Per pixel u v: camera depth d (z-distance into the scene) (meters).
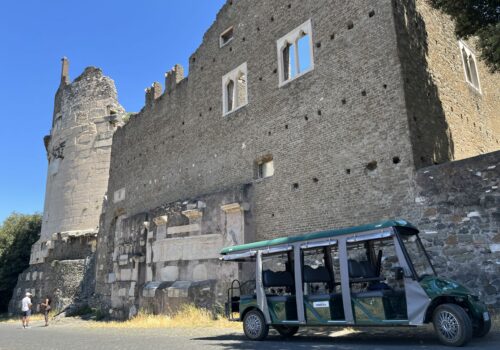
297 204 17.42
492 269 11.82
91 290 32.62
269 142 19.33
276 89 19.52
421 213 13.50
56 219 39.31
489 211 12.12
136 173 29.66
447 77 17.42
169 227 22.38
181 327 15.84
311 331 12.49
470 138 17.86
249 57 21.45
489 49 13.13
